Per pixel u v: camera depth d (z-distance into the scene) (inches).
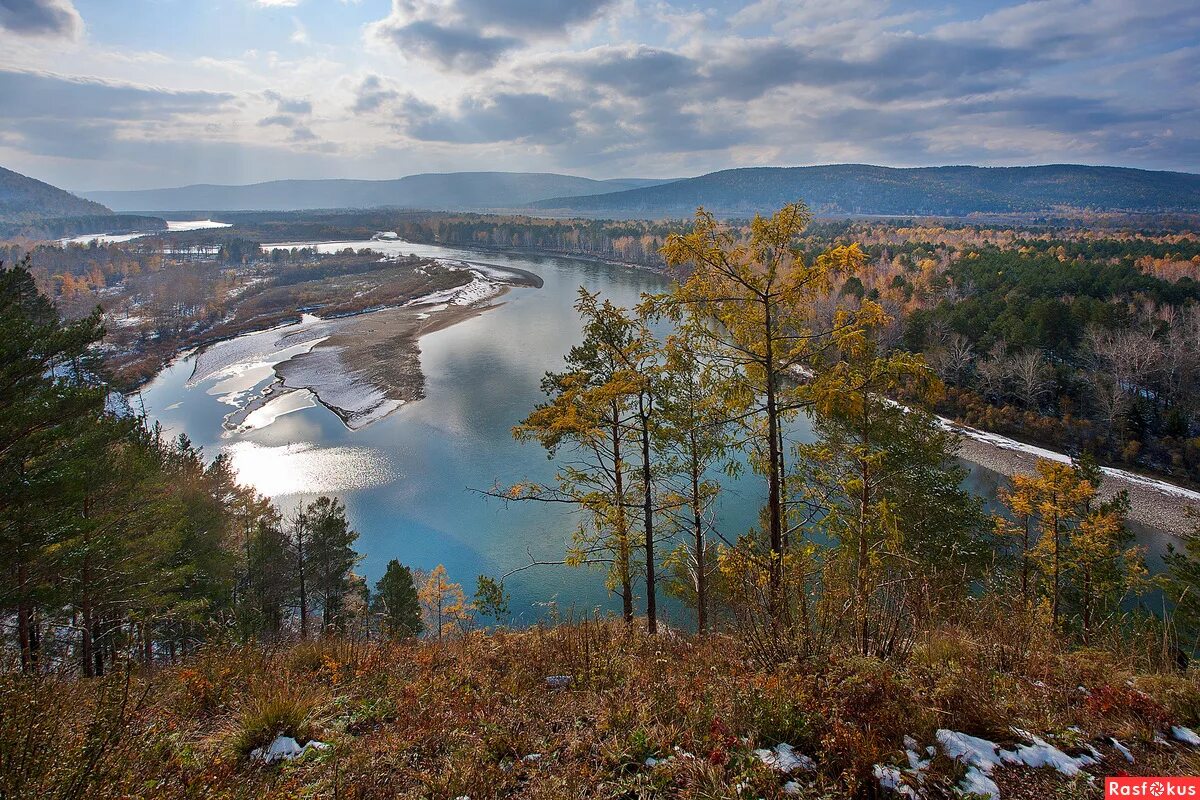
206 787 155.3
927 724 166.4
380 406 1950.1
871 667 191.6
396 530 1248.8
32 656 224.4
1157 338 1834.4
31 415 428.5
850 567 383.9
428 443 1653.5
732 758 160.6
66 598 497.7
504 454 1574.8
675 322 396.8
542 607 982.4
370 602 936.3
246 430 1779.0
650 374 452.1
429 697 229.3
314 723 205.3
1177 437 1601.9
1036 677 218.2
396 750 183.9
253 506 960.3
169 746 182.2
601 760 171.0
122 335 3036.4
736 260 369.7
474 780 162.1
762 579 331.3
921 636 254.4
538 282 4699.8
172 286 4126.5
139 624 419.5
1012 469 1565.0
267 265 6156.5
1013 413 1824.6
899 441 584.1
